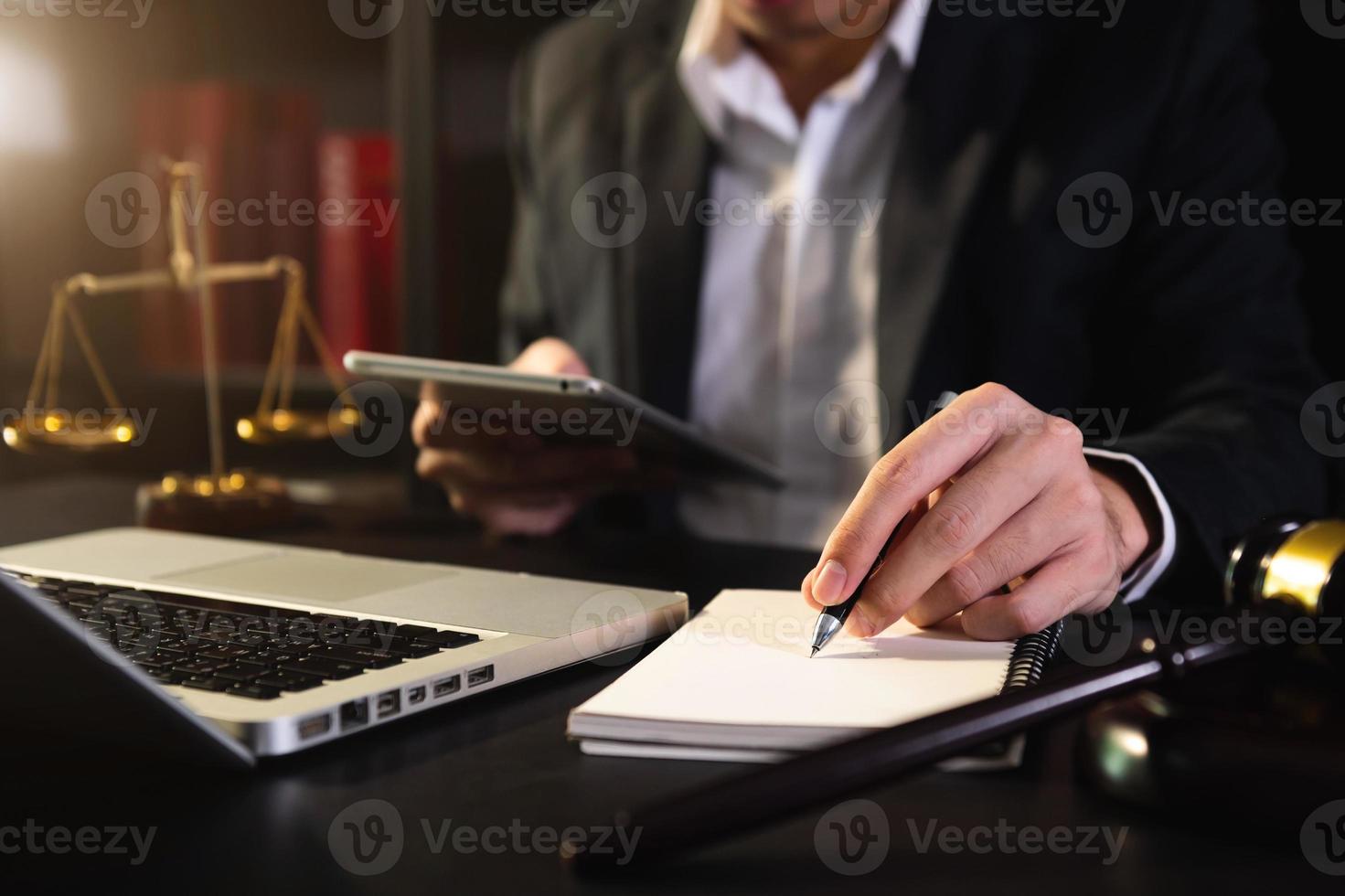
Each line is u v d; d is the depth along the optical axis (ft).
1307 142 4.23
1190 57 3.67
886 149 4.18
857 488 4.17
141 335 5.46
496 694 1.58
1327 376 4.24
